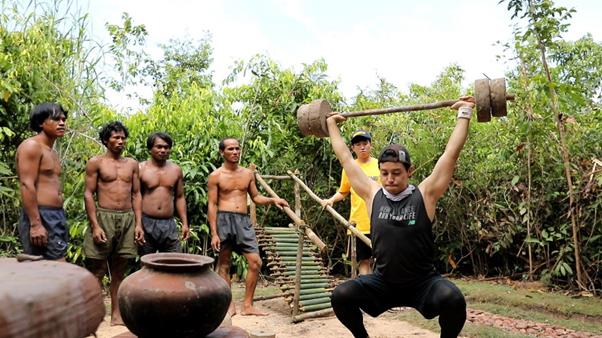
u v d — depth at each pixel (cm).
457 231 730
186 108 684
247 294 511
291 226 567
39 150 395
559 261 611
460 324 292
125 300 212
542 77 573
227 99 706
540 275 662
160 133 490
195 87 725
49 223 400
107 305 532
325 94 738
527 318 492
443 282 295
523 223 666
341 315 313
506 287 615
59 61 573
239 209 510
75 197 569
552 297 555
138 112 668
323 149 732
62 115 406
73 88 573
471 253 721
